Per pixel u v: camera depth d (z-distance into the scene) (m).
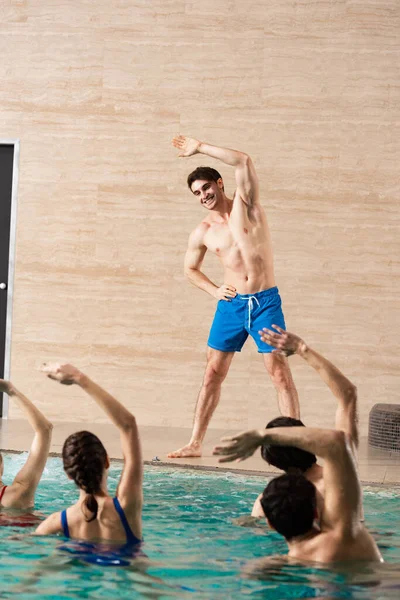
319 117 7.86
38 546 2.97
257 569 2.80
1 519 3.45
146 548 3.04
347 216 7.81
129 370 8.02
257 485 4.89
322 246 7.83
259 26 7.93
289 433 2.54
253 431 2.51
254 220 5.93
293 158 7.88
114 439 6.81
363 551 2.79
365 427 7.75
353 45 7.84
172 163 8.00
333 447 2.60
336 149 7.84
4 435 6.76
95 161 8.08
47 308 8.12
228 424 7.86
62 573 2.69
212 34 7.98
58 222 8.11
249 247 5.91
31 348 8.13
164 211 7.99
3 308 8.21
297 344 2.83
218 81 7.97
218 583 2.65
